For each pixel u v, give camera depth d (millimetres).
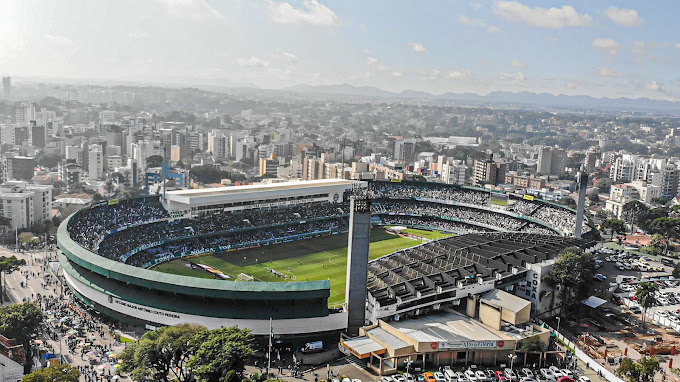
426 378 122312
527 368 129625
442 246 191750
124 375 118062
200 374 104562
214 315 137375
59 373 106188
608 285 196750
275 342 137750
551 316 164875
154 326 143500
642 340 152375
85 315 155125
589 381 123938
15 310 130625
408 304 146250
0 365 112438
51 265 198125
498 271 164250
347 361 131500
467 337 136000
